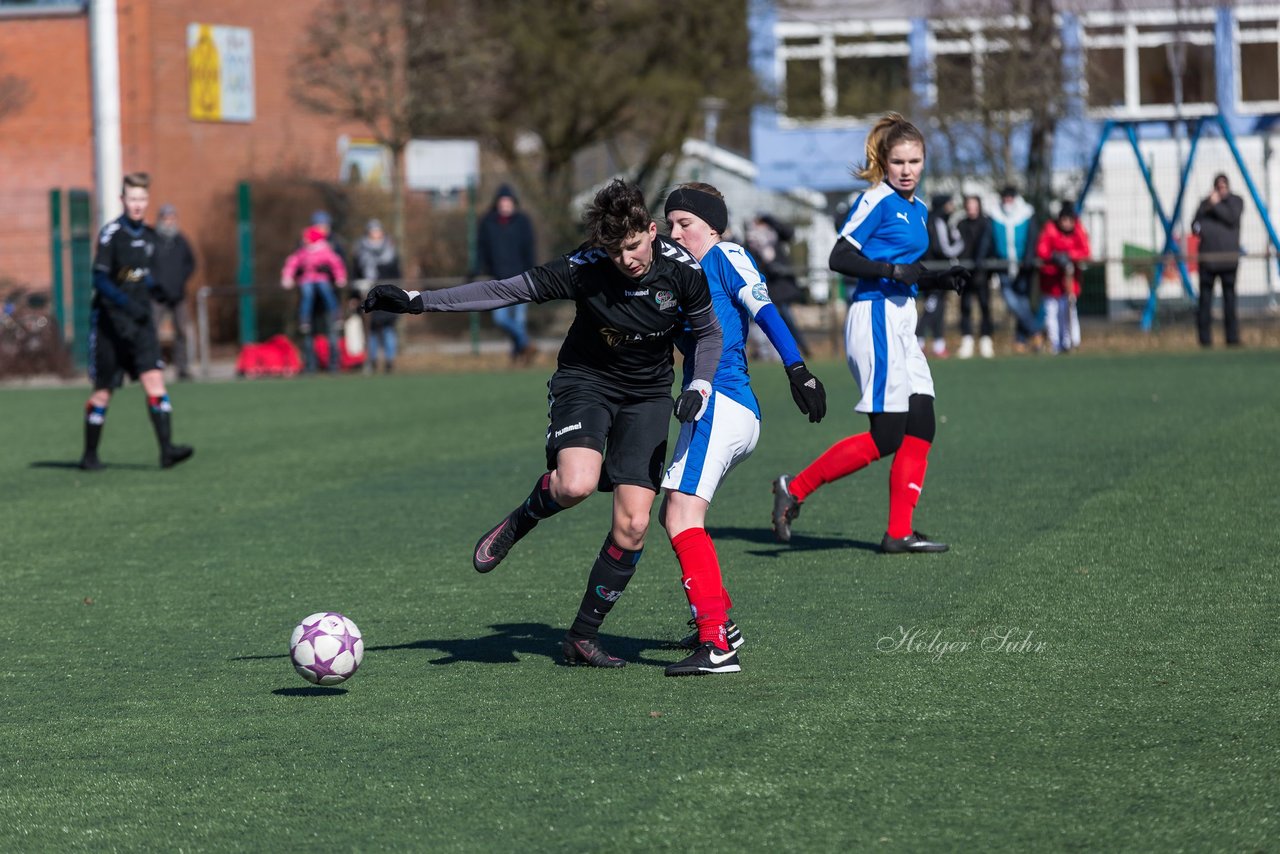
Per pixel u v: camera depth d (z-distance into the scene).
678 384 70.56
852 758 17.48
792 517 31.42
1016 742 17.88
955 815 15.56
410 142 129.00
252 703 20.89
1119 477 38.22
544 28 124.06
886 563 29.31
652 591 27.86
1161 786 16.20
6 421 65.38
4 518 38.75
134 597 28.64
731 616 25.22
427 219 107.69
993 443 46.12
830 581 27.81
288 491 41.81
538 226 111.12
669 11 124.38
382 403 68.38
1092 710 19.06
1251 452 41.50
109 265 46.97
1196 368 70.69
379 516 37.06
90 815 16.52
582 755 17.97
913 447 30.19
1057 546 29.98
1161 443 44.31
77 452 53.22
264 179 117.50
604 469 22.42
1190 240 90.69
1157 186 117.88
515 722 19.50
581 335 22.25
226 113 118.62
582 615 22.39
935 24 105.75
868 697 20.05
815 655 22.45
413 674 22.27
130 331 47.12
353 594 28.25
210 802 16.78
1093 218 109.88
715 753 17.84
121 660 23.81
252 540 34.41
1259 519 31.80
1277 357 75.25
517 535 23.06
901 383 29.98
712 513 35.91
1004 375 70.69
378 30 112.06
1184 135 124.00
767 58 143.75
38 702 21.34
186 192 115.81
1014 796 16.06
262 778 17.53
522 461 46.44
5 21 114.06
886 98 134.12
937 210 82.94
